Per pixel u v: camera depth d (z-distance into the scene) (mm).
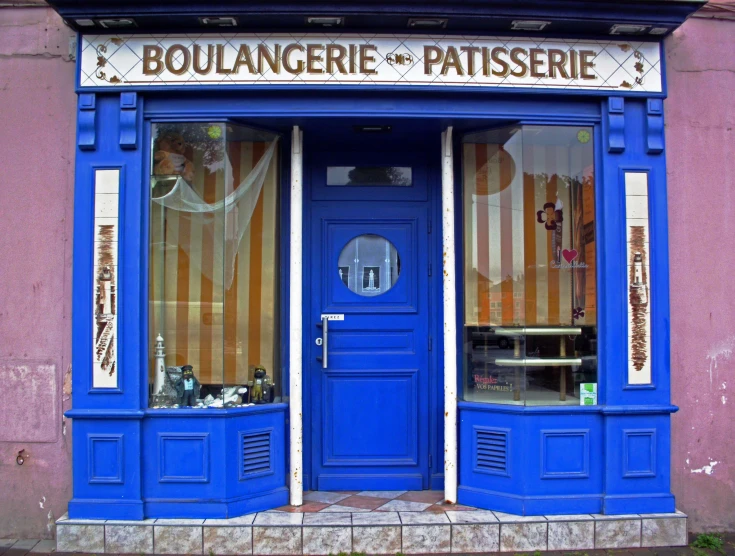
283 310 4652
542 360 4445
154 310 4336
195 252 4398
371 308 4852
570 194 4484
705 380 4434
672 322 4430
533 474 4273
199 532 4027
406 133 4648
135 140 4188
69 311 4281
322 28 4188
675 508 4324
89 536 4023
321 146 4883
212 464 4176
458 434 4559
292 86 4168
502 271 4582
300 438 4449
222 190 4383
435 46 4230
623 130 4344
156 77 4176
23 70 4348
